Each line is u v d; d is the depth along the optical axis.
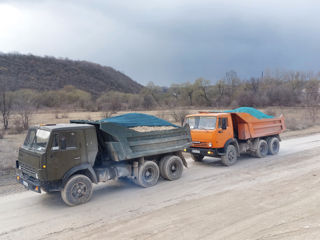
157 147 8.17
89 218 5.72
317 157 11.29
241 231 4.87
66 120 29.67
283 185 7.60
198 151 10.31
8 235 5.03
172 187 7.86
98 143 7.60
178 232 4.93
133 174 7.85
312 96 46.47
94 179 6.83
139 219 5.59
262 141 11.87
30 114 26.02
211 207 6.13
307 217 5.35
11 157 11.33
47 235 4.99
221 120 10.12
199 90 65.12
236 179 8.48
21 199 7.03
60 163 6.27
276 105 49.66
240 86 63.31
